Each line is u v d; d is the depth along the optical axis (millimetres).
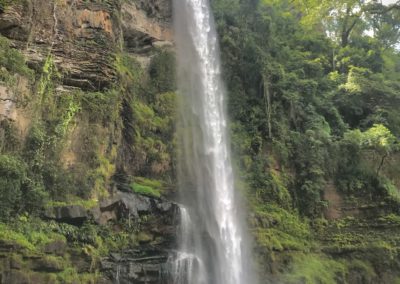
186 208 16297
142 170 16922
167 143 18188
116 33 17594
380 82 25312
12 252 10445
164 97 19406
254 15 24078
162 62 20375
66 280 11211
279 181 20094
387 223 19891
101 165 14250
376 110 24250
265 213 18500
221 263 16578
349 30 30422
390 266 18875
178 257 14586
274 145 20812
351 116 24656
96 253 12414
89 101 14625
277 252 17359
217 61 22453
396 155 22172
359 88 24219
